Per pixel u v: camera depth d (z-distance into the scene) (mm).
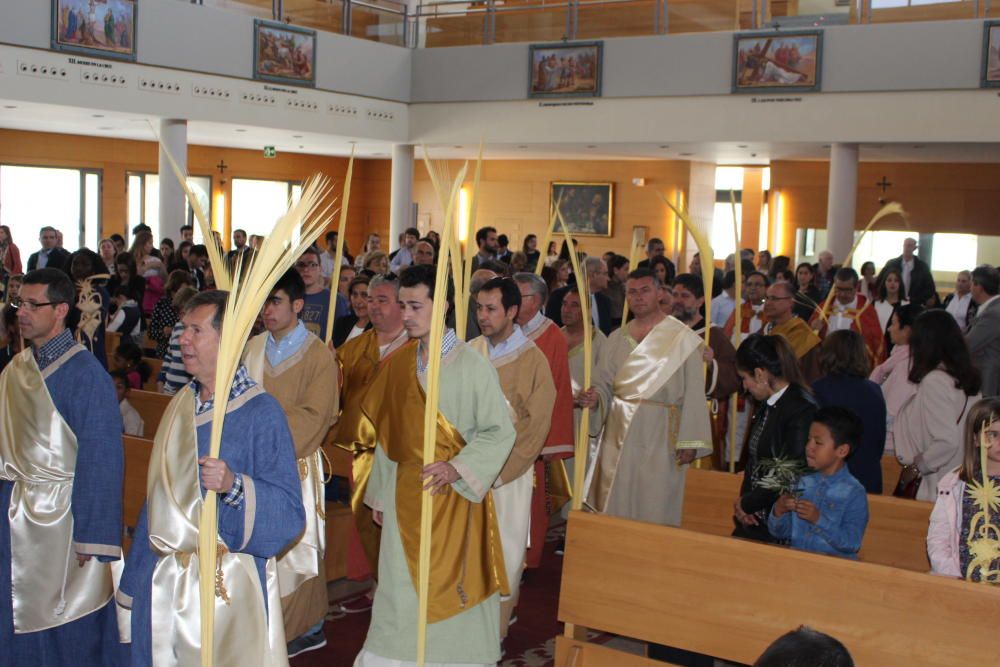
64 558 3729
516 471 4371
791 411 4047
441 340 3490
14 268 13758
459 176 3387
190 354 2967
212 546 2836
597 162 22266
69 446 3682
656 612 3629
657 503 5293
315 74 16375
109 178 20344
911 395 5844
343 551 5586
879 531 4324
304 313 7062
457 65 17266
